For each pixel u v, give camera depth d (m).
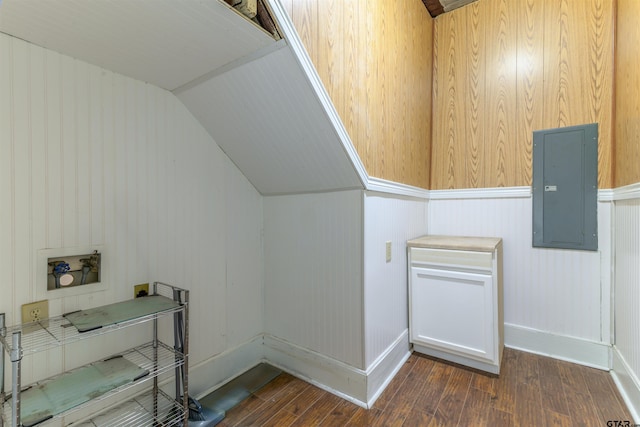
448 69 2.64
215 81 1.51
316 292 1.91
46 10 1.00
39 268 1.21
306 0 1.29
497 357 1.91
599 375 1.95
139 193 1.53
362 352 1.70
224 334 1.94
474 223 2.53
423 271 2.14
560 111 2.19
